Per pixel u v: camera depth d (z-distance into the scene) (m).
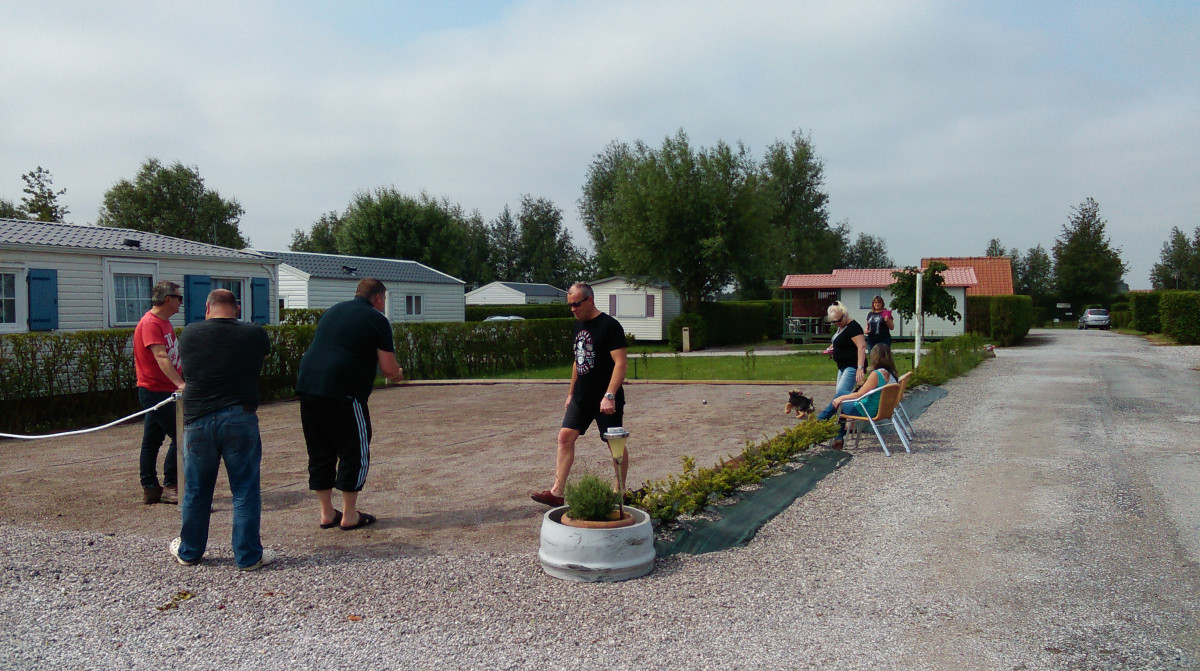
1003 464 7.45
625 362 5.79
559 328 24.69
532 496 6.20
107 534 5.50
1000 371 17.44
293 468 7.86
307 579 4.54
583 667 3.44
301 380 5.39
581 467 7.66
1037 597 4.18
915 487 6.62
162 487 6.56
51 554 5.00
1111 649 3.55
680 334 31.02
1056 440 8.66
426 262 50.84
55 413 11.16
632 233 31.28
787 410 10.21
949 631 3.77
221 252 18.05
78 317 14.84
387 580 4.50
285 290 26.55
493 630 3.82
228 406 4.69
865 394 7.99
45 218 37.22
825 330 35.06
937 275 18.59
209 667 3.49
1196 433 9.05
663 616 3.98
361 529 5.59
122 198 43.53
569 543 4.48
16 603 4.21
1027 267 67.19
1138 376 16.16
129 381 12.17
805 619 3.93
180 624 3.94
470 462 8.03
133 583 4.50
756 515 5.73
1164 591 4.22
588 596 4.24
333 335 5.42
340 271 27.83
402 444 9.19
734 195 31.03
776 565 4.74
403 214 50.16
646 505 5.40
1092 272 56.22
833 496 6.37
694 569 4.69
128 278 15.85
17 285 13.90
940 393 12.98
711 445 8.80
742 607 4.09
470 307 40.50
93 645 3.72
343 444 5.44
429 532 5.48
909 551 4.97
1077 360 20.69
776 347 32.44
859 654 3.54
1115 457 7.67
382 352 5.52
